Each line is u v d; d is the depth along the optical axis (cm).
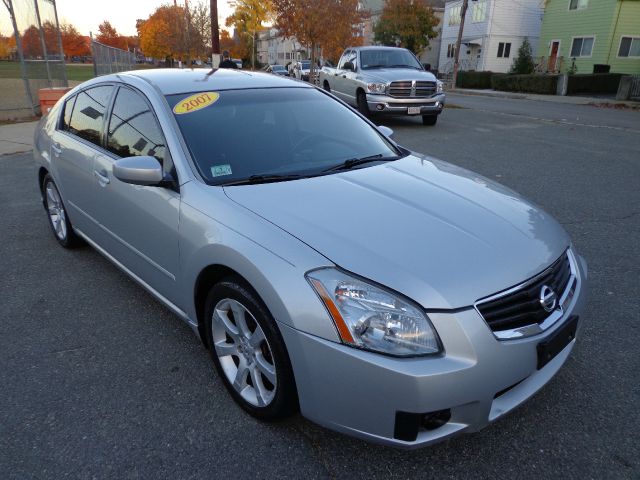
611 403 265
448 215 251
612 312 355
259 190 268
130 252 333
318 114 360
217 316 259
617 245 477
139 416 257
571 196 637
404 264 210
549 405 264
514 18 3634
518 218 261
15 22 1310
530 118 1463
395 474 222
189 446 238
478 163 827
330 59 2339
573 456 231
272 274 216
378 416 200
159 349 316
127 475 222
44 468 225
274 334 220
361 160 327
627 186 684
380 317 198
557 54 3200
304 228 230
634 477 221
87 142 379
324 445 238
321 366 205
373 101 1244
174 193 280
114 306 369
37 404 266
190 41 3512
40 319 351
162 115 304
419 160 348
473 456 231
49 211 484
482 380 200
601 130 1205
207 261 249
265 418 246
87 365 299
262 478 220
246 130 316
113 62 2620
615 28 2797
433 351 197
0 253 465
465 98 2417
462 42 3859
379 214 246
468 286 205
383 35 4266
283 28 1988
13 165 815
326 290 205
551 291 227
